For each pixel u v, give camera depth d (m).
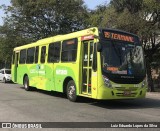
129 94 13.20
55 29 37.22
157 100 16.59
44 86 18.12
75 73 14.59
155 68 29.06
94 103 14.60
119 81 12.97
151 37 23.61
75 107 13.21
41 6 35.19
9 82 33.78
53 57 17.03
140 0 23.09
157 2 21.39
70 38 15.34
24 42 36.28
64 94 18.52
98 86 12.84
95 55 13.14
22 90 21.61
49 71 17.44
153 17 23.00
